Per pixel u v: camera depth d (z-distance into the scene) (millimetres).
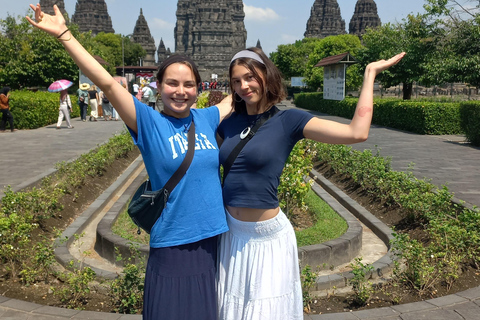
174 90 2693
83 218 7230
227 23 97500
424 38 23734
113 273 5023
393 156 12438
